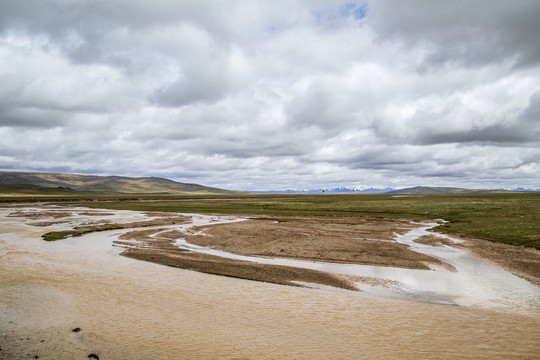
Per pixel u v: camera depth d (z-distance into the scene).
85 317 16.72
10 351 13.23
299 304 18.62
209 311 17.61
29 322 16.05
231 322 16.28
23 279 22.95
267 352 13.45
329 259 30.05
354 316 17.00
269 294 20.30
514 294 20.06
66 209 95.19
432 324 15.98
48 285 21.69
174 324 16.00
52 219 65.69
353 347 13.87
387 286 21.88
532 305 18.27
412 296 19.94
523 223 45.38
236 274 24.56
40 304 18.38
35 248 34.16
